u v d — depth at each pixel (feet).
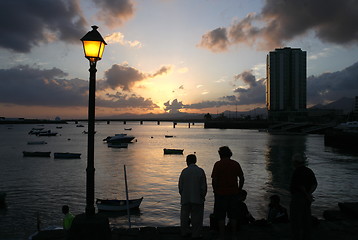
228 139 400.06
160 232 28.35
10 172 149.07
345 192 100.68
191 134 548.72
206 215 75.87
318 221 29.22
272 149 256.11
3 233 65.51
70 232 21.72
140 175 136.36
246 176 130.93
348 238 26.00
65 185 114.93
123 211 80.64
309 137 417.69
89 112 22.40
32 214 78.69
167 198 93.86
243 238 26.68
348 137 236.43
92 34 22.29
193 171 26.63
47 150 271.90
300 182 22.99
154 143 347.77
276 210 33.01
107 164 174.70
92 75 22.61
